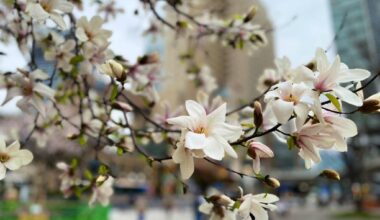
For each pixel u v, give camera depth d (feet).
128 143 8.21
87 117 9.51
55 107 8.25
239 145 4.62
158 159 5.82
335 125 4.15
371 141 58.95
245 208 4.58
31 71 7.34
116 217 59.72
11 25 8.41
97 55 7.09
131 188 124.47
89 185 8.04
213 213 5.43
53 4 5.82
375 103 4.09
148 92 8.74
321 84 4.01
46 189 67.56
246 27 9.59
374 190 125.18
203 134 3.85
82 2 8.53
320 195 131.13
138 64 8.48
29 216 36.06
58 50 7.72
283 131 4.25
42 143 9.64
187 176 3.87
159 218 62.49
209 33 10.09
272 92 3.99
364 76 4.01
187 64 11.85
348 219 66.74
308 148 4.15
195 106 4.08
